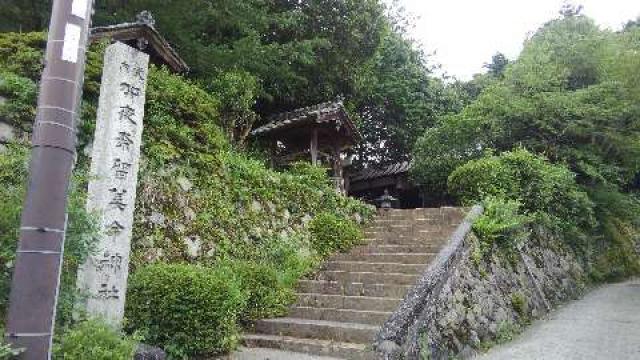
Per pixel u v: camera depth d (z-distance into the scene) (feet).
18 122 21.66
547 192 39.04
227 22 42.70
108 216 18.58
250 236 29.71
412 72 70.95
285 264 30.19
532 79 47.09
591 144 45.52
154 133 26.43
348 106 58.39
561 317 32.50
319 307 26.23
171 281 19.39
